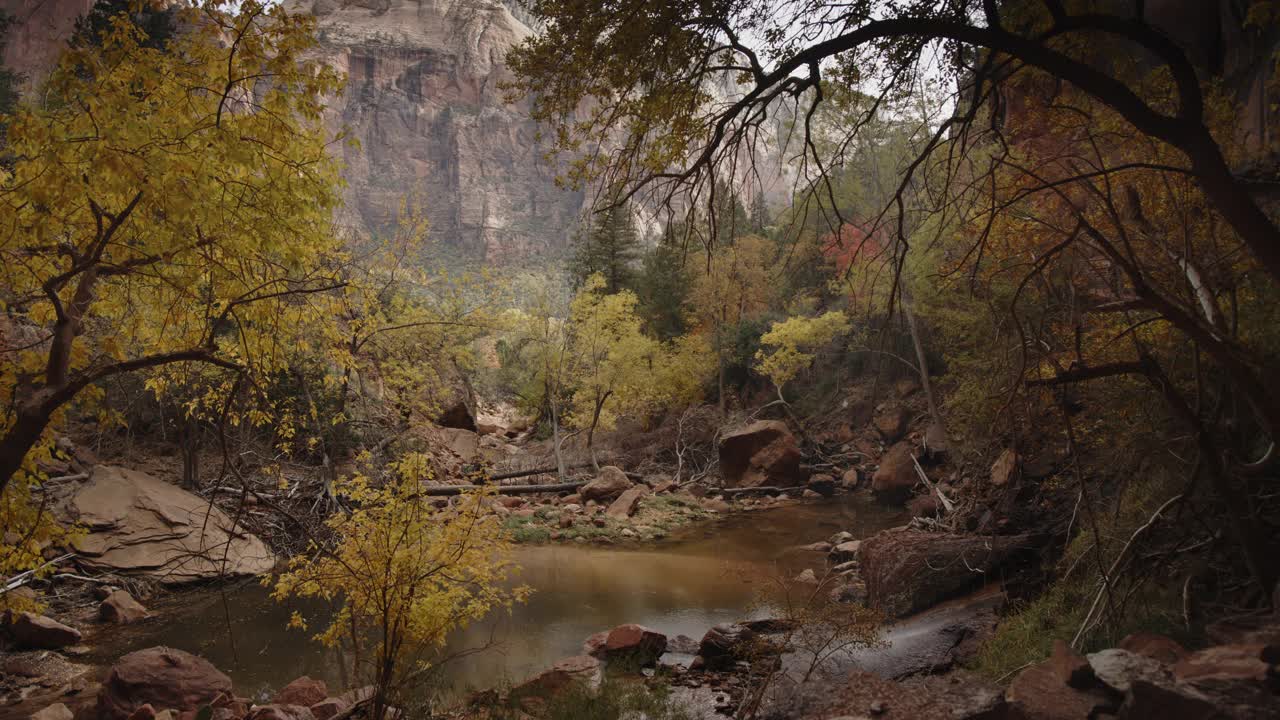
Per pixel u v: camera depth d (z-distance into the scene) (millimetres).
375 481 16781
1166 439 7031
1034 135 8383
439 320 18578
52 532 6613
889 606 10398
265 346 6750
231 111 5258
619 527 19750
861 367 29984
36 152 4672
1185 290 6621
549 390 27953
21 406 5066
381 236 17781
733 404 34219
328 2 188875
